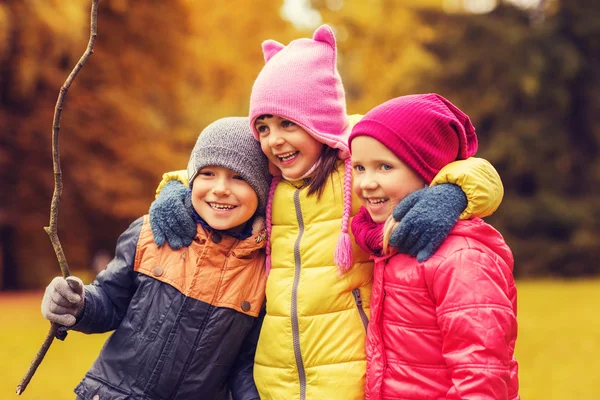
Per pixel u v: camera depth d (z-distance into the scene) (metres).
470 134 2.70
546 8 21.03
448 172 2.41
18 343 8.03
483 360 2.24
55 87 13.32
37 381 6.11
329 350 2.61
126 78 14.33
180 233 2.77
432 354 2.41
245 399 2.76
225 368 2.78
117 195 14.52
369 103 24.62
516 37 20.02
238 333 2.77
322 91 2.74
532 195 20.33
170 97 15.59
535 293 14.26
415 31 23.88
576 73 20.19
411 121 2.47
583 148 20.72
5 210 14.04
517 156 19.47
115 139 14.34
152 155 14.62
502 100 20.11
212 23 19.19
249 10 21.36
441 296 2.35
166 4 14.15
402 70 22.55
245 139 2.76
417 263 2.42
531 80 19.59
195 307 2.71
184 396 2.72
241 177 2.73
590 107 20.33
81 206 14.66
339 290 2.63
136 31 14.02
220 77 18.66
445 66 20.91
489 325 2.27
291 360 2.64
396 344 2.46
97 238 15.83
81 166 14.07
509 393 2.29
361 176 2.54
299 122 2.66
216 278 2.74
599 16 20.50
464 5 22.64
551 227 19.64
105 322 2.77
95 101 13.75
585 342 8.26
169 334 2.70
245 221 2.79
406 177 2.48
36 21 12.05
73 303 2.61
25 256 15.35
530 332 9.02
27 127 13.46
